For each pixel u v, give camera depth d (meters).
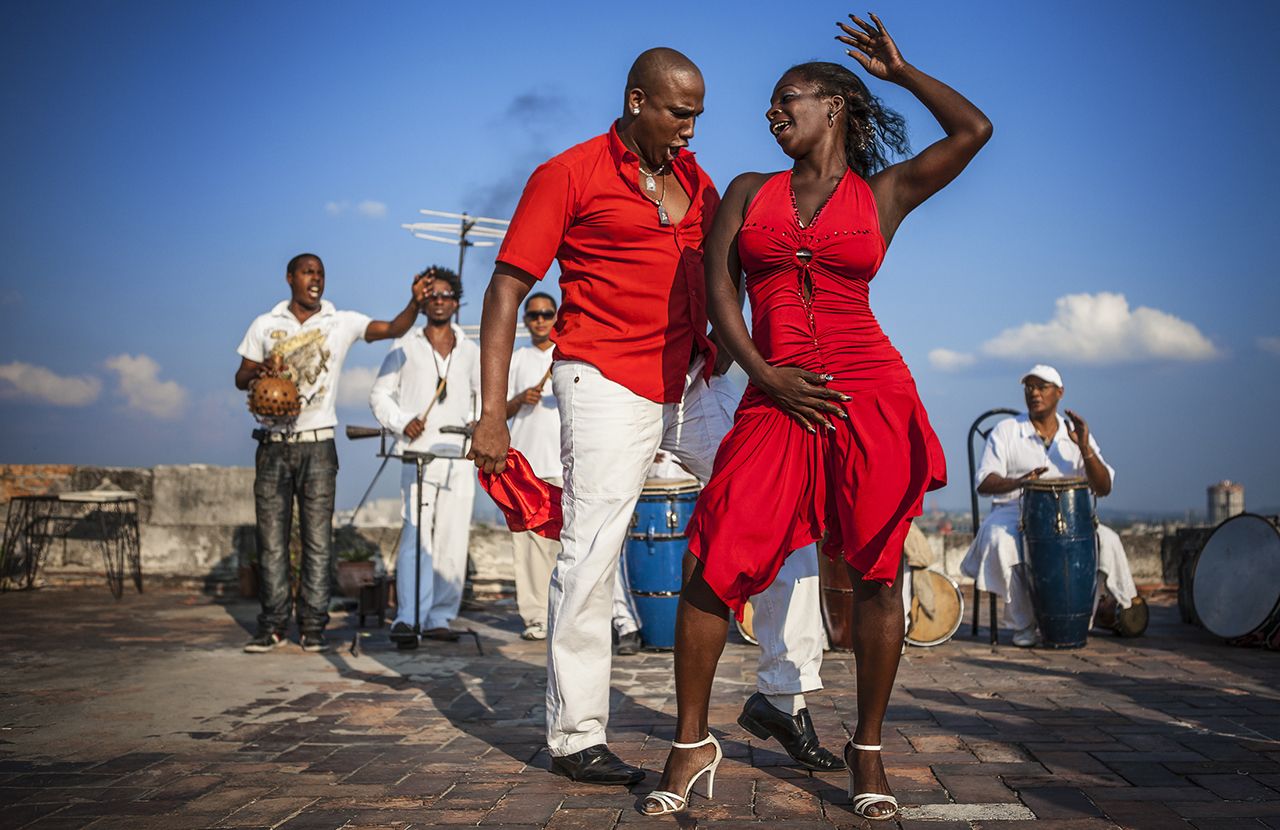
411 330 6.89
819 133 2.97
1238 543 6.43
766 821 2.75
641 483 3.37
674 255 3.32
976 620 6.74
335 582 9.20
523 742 3.76
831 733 3.78
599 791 3.09
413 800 3.01
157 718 4.20
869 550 2.76
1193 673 5.21
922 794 2.97
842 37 3.00
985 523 6.63
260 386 5.96
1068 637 6.09
